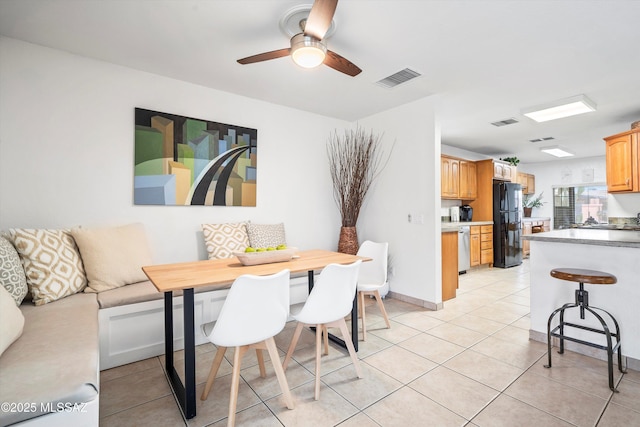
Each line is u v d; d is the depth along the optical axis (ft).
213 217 10.28
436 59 8.26
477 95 10.90
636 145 12.73
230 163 10.53
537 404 5.51
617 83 9.89
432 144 10.91
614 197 14.74
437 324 9.49
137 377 6.51
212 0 5.93
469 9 6.16
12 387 3.42
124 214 8.66
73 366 3.86
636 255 6.80
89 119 8.17
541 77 9.41
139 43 7.48
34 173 7.50
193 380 5.24
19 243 6.25
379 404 5.54
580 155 22.18
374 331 8.95
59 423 3.48
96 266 7.22
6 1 5.90
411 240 11.62
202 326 5.52
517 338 8.46
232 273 5.93
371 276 9.65
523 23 6.63
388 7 6.09
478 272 17.78
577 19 6.48
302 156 12.56
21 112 7.36
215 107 10.28
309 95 10.90
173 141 9.37
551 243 8.10
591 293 7.41
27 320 5.24
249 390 6.03
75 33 7.06
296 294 10.30
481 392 5.90
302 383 6.26
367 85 10.00
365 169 12.85
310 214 12.82
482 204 19.72
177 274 5.83
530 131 15.78
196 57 8.16
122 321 6.97
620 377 6.42
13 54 7.28
